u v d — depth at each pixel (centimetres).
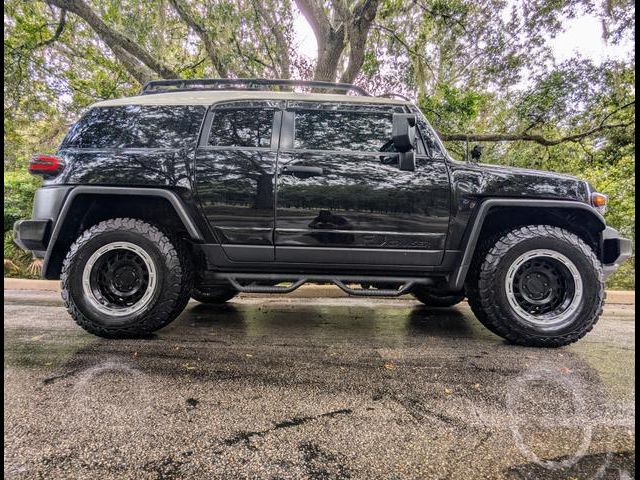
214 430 117
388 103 249
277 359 192
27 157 702
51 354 192
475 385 160
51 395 141
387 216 230
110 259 224
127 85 721
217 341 225
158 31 604
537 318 220
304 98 248
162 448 107
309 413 131
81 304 215
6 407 131
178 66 714
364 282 248
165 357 191
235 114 242
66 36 696
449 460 104
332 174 229
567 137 632
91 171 221
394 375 171
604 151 657
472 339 239
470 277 243
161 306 218
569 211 233
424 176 231
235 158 230
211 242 231
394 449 109
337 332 255
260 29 671
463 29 636
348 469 98
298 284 237
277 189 228
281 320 294
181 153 229
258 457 103
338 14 587
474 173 232
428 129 243
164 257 219
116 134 236
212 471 96
